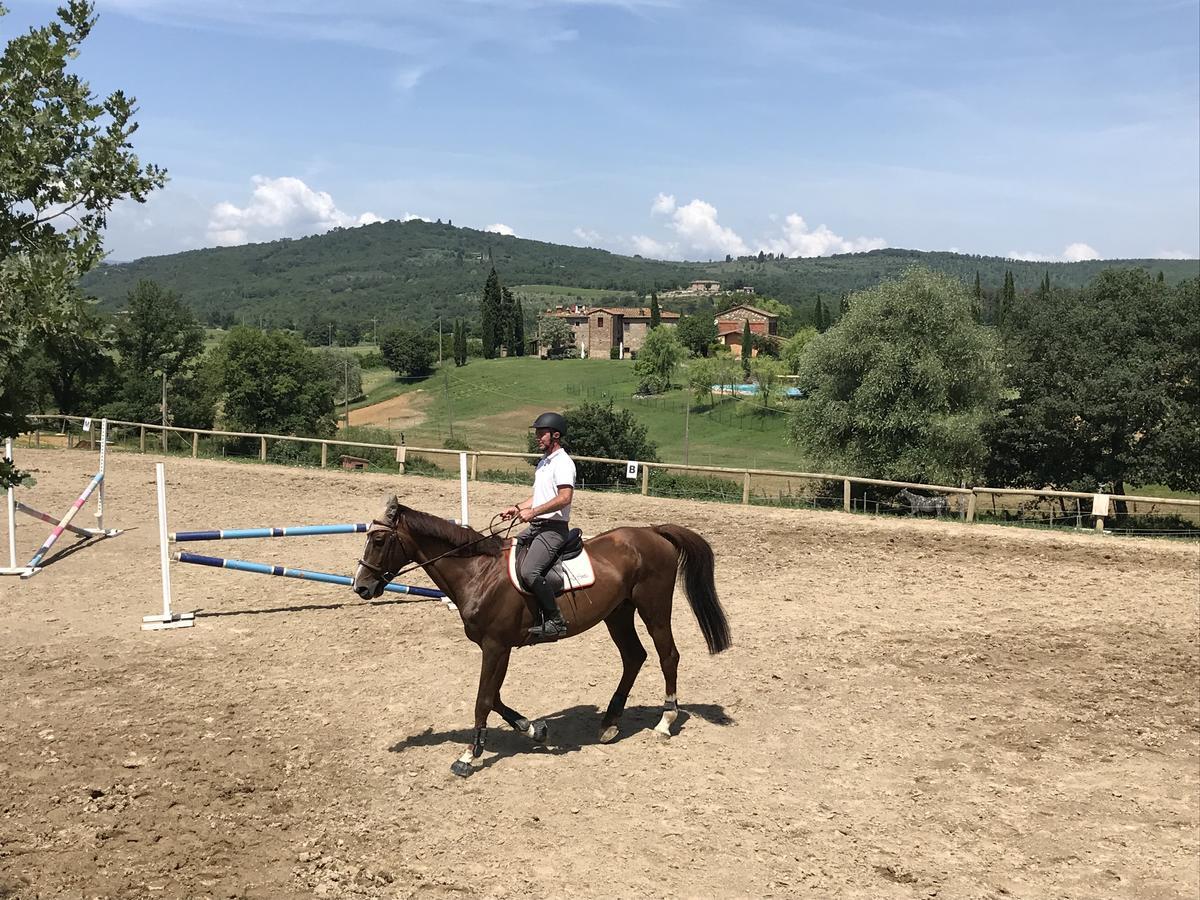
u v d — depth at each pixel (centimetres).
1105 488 3388
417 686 895
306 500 1936
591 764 732
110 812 621
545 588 695
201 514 1752
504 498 2028
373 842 598
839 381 3288
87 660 946
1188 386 3397
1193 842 653
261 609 1161
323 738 764
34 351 427
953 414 3136
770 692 910
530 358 12575
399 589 1058
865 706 882
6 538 1548
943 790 718
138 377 5747
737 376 8069
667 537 802
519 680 926
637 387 8988
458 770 700
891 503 2644
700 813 656
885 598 1287
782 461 5538
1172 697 931
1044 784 736
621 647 795
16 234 446
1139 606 1271
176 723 781
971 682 959
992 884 586
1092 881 597
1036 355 3569
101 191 457
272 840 594
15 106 439
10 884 527
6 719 780
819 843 623
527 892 545
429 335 13962
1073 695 930
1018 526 1828
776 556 1537
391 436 6400
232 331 6150
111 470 2308
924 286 3152
